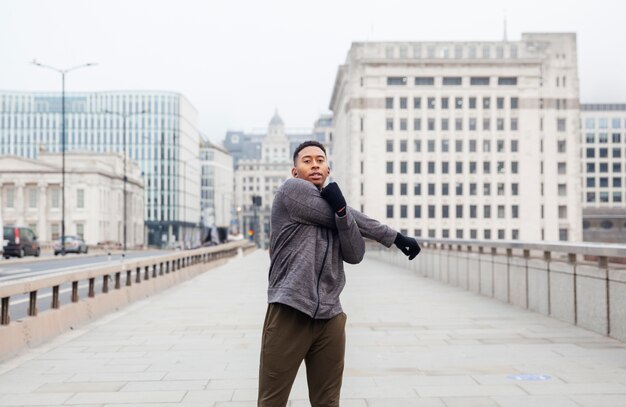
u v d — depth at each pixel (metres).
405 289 17.53
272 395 3.44
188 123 143.62
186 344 8.70
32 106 128.50
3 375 6.71
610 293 8.63
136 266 15.46
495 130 96.88
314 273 3.37
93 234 91.38
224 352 8.06
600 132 146.00
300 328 3.39
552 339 8.65
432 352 7.87
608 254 8.38
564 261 10.46
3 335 7.61
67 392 5.96
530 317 11.04
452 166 96.69
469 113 97.06
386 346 8.34
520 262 12.56
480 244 15.63
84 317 10.96
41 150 99.44
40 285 8.96
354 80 98.44
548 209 96.88
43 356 7.80
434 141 97.12
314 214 3.35
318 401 3.56
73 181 91.56
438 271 21.27
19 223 91.06
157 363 7.34
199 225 154.88
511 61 96.38
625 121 146.25
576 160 97.50
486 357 7.48
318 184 3.58
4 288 7.63
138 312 12.64
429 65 97.19
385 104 97.56
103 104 130.62
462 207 96.44
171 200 131.62
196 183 154.62
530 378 6.33
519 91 96.69
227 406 5.45
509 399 5.52
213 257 33.75
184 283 21.28
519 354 7.63
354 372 6.73
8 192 92.00
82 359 7.60
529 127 96.56
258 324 10.77
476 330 9.65
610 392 5.71
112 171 101.94
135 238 115.12
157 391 5.99
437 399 5.56
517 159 96.62
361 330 9.81
